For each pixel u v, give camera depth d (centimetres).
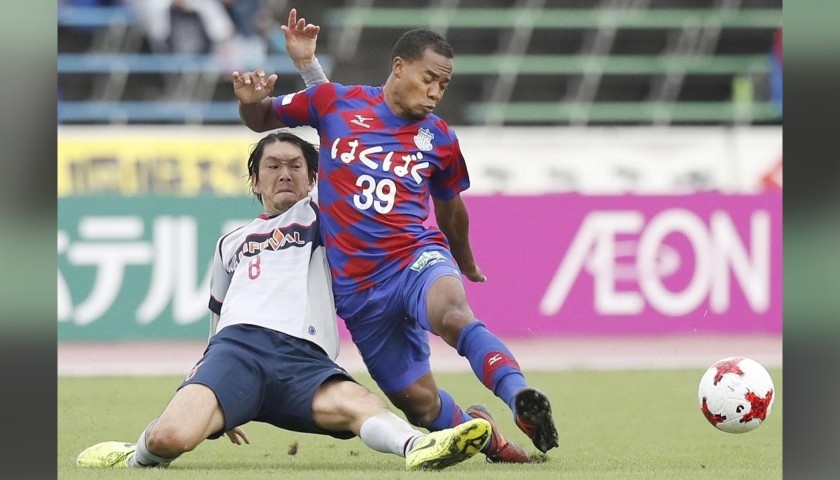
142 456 1859
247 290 1981
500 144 4775
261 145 2080
